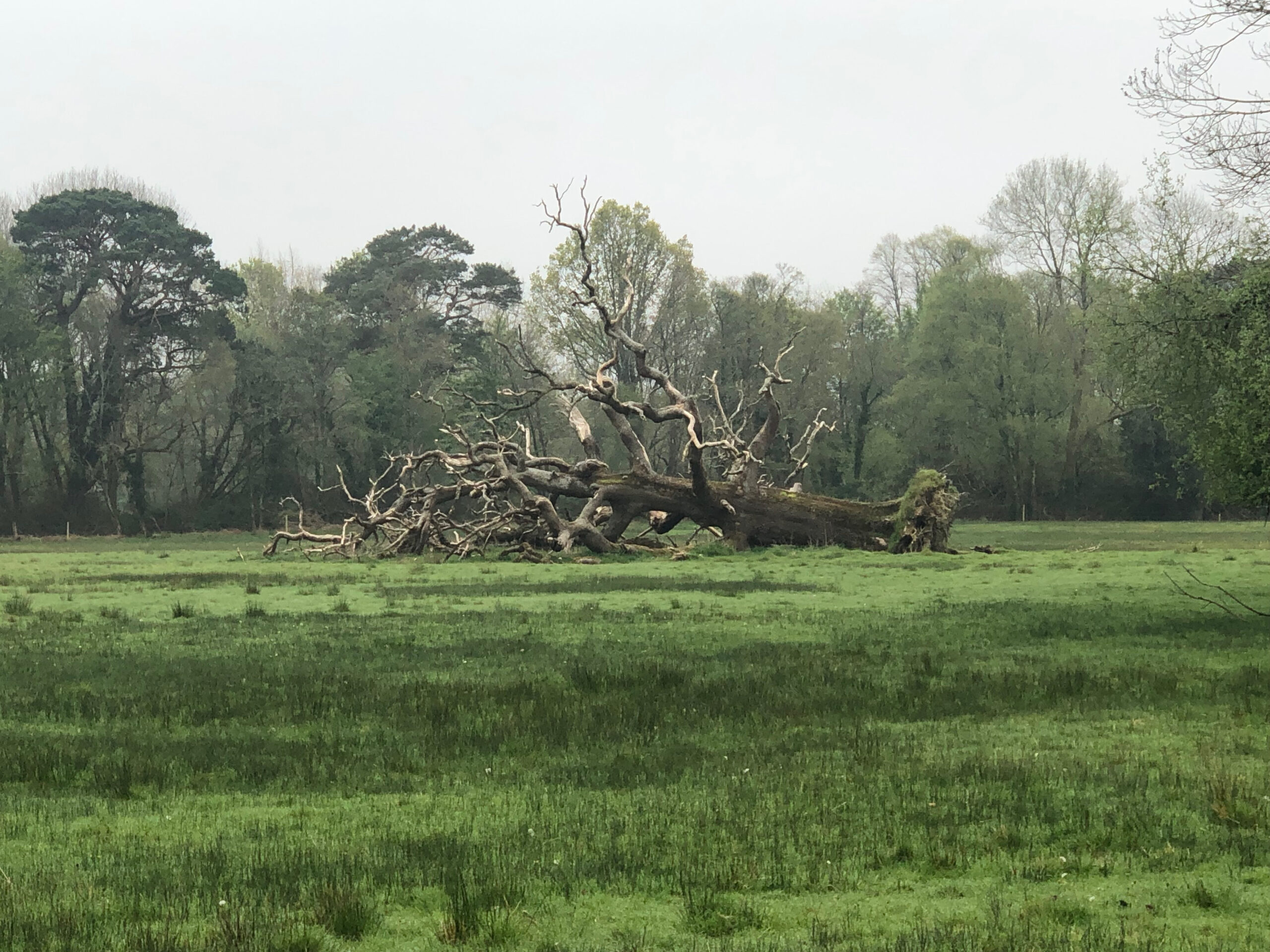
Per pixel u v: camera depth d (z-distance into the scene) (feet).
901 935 23.04
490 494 157.17
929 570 125.70
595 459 159.84
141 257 266.16
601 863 27.91
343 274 336.49
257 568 142.92
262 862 27.94
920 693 50.37
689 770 37.86
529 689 51.78
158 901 25.59
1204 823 31.09
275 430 291.17
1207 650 62.54
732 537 158.81
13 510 270.67
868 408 313.32
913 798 33.83
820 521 158.51
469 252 336.49
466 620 80.89
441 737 42.75
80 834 31.40
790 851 29.17
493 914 24.38
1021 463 291.79
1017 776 35.83
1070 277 283.38
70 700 51.08
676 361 288.10
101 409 271.49
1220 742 40.75
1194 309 73.82
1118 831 30.17
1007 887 26.76
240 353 284.82
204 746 41.78
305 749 41.47
